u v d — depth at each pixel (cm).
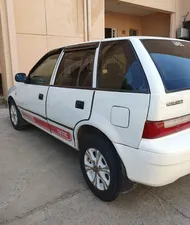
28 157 353
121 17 1273
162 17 1252
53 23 751
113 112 216
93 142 243
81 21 812
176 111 198
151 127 190
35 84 372
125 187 225
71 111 272
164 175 192
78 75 276
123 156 210
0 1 646
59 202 245
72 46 302
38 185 277
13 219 221
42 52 747
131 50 221
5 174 303
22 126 475
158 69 204
